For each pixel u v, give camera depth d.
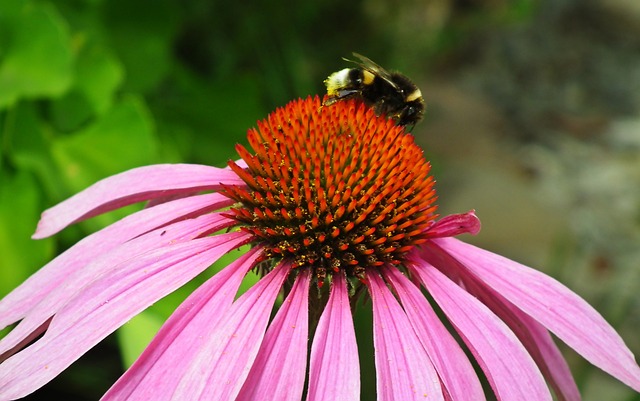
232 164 0.21
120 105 0.31
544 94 0.92
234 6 0.44
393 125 0.22
